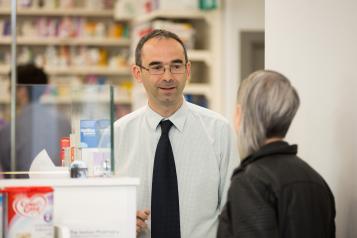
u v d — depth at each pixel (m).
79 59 8.71
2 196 2.09
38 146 3.25
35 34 8.57
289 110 2.17
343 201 2.61
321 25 2.79
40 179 2.25
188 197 2.83
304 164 2.19
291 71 3.16
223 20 6.92
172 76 2.76
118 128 2.93
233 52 6.89
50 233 2.09
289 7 3.16
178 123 2.87
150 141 2.88
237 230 2.09
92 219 2.24
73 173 2.33
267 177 2.10
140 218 2.63
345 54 2.55
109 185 2.25
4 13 8.53
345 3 2.55
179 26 6.96
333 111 2.68
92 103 2.46
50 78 8.69
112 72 8.79
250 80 2.23
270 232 2.05
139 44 2.88
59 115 3.28
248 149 2.22
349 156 2.52
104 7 8.74
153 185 2.79
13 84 3.75
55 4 8.61
